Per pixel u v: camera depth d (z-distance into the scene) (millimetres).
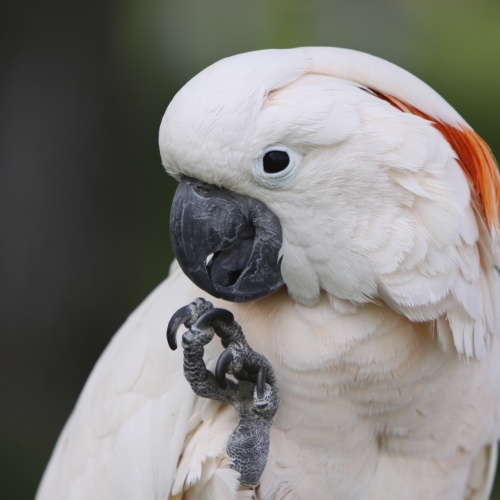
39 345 2141
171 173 1600
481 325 1613
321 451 1639
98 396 1683
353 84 1588
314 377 1618
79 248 2137
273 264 1598
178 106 1579
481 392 1655
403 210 1582
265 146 1571
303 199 1579
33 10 2045
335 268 1589
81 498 1671
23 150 2080
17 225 2100
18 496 2096
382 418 1638
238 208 1592
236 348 1604
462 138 1601
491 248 1610
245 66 1579
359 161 1575
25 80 2066
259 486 1645
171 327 1600
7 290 2117
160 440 1644
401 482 1658
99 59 2102
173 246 1600
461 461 1667
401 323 1610
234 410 1637
